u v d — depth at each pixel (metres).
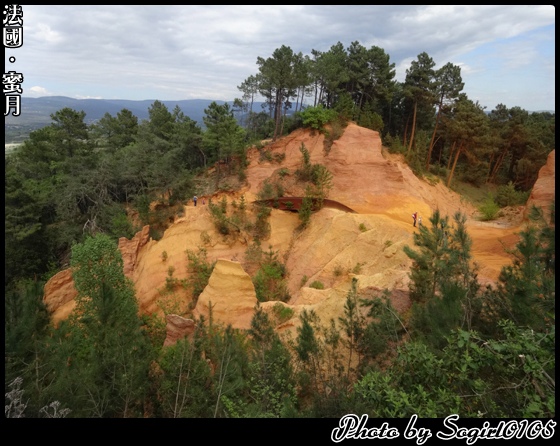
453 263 14.84
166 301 30.36
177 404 13.27
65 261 41.88
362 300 15.12
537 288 11.52
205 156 52.06
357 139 44.31
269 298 29.78
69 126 50.06
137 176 46.84
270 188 38.94
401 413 6.38
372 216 33.31
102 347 16.41
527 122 64.62
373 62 53.25
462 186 56.12
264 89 53.59
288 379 13.59
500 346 6.38
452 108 55.75
